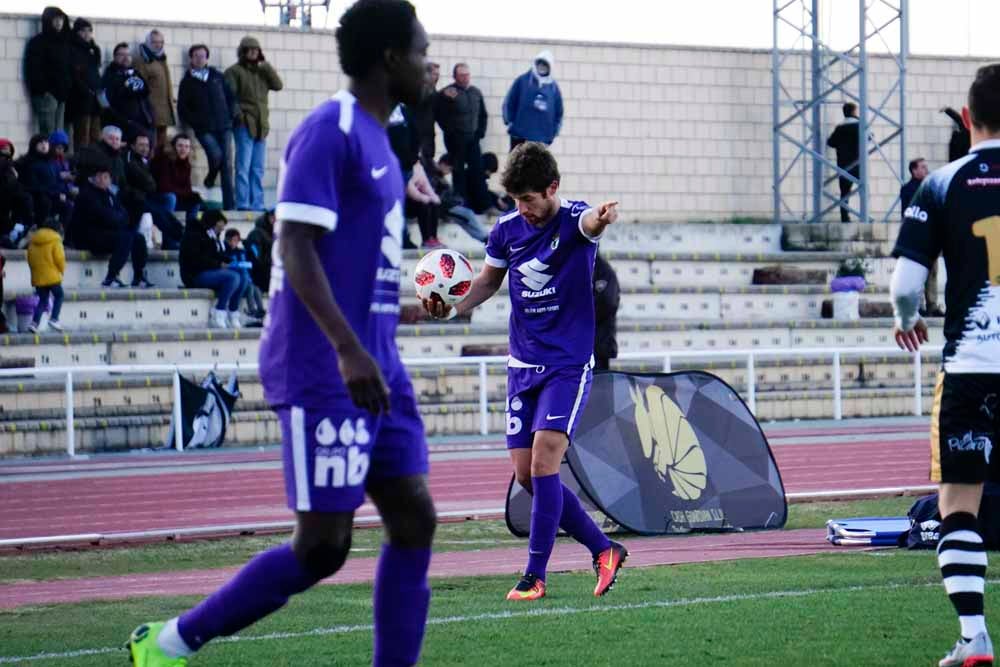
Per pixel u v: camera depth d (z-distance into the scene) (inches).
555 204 735.1
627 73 2780.5
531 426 757.3
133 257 2122.3
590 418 1050.1
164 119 2294.5
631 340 2283.5
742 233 2664.9
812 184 2859.3
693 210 2832.2
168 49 2439.7
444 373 2063.2
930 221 561.9
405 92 463.5
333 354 443.8
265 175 2529.5
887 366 2335.1
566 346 743.7
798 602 701.3
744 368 2231.8
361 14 457.1
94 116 2240.4
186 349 2025.1
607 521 1058.7
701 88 2832.2
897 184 2930.6
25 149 2316.7
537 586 736.3
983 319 553.0
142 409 1923.0
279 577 459.5
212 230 2102.6
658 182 2805.1
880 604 692.1
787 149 2888.8
